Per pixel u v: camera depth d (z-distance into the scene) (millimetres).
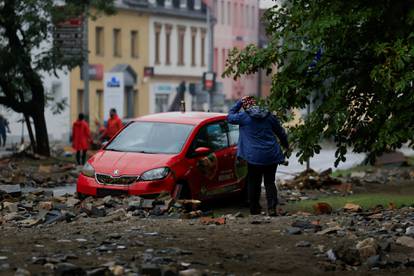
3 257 14234
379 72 22234
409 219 20859
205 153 26922
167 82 120812
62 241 16109
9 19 51406
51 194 27562
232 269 14266
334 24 22609
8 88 53812
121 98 69812
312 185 33688
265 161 24016
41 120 55094
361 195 31531
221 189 27531
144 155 26469
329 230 17875
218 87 101375
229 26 141000
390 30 22734
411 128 23750
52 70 54688
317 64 24219
